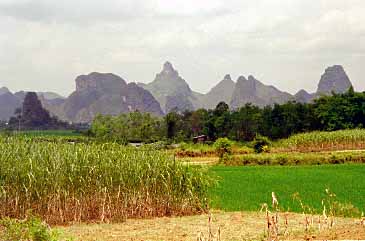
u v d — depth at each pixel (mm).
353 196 20375
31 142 15055
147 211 14719
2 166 13633
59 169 13906
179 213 15148
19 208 13469
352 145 49625
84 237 11664
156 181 15062
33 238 8312
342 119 73500
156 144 17359
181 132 75000
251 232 12125
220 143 48812
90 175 14250
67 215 13703
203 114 82812
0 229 8883
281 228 12203
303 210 15750
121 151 15336
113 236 11781
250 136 77875
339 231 11070
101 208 14023
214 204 17812
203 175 15938
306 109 77750
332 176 29484
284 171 33656
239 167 38312
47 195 13641
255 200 19422
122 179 14508
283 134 76500
